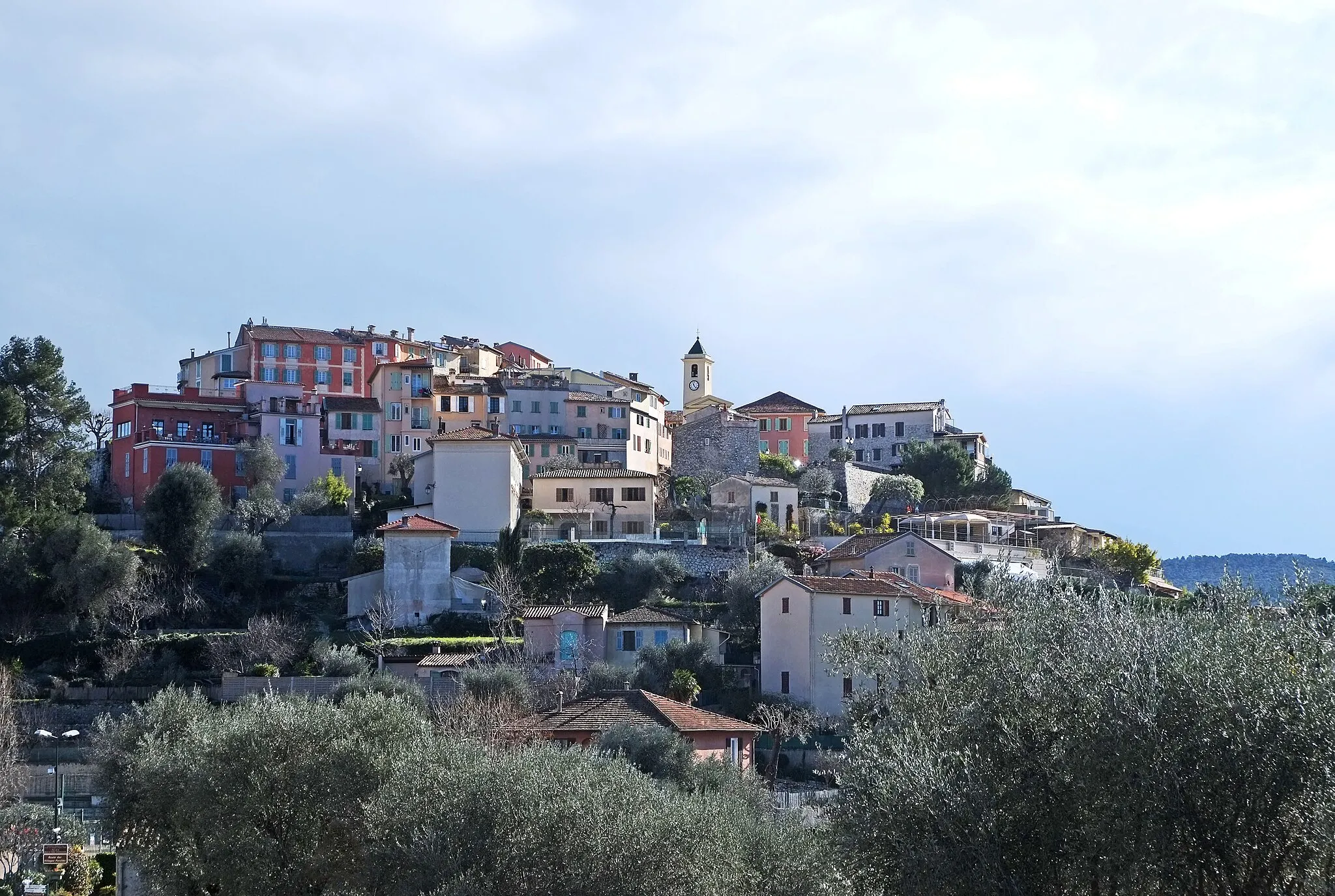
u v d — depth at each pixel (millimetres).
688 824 39688
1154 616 30719
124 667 94375
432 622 104062
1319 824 25688
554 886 38156
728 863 39656
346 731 48500
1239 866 26719
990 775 30422
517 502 128375
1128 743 27625
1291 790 26281
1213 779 26922
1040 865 29484
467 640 97125
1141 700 27906
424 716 64375
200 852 48250
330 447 140125
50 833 64312
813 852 38750
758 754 76500
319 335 160250
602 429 153250
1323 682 26859
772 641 90750
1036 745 30359
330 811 46656
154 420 135000
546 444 148125
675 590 112875
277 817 47594
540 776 40219
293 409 139375
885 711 39969
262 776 47375
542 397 152000
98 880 59156
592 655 95688
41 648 97562
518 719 68750
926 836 29609
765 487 139625
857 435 171750
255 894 45875
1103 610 31141
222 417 138375
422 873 38531
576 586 109562
